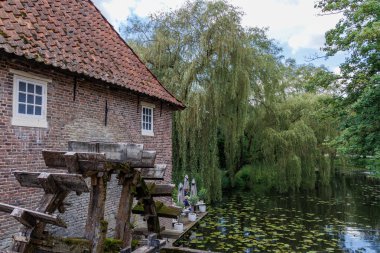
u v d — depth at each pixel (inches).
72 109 277.4
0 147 214.4
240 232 485.4
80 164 202.4
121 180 251.4
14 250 181.8
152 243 232.1
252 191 879.1
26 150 233.8
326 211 645.9
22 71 230.5
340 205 706.2
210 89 622.2
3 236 217.8
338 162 953.5
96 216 204.4
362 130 397.7
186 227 478.6
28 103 237.6
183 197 561.3
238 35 621.6
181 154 629.6
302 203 722.2
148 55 641.6
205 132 634.2
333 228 521.0
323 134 868.6
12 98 223.8
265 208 665.6
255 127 844.0
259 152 861.2
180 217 509.0
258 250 407.2
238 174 940.6
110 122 327.6
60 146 264.1
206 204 666.8
